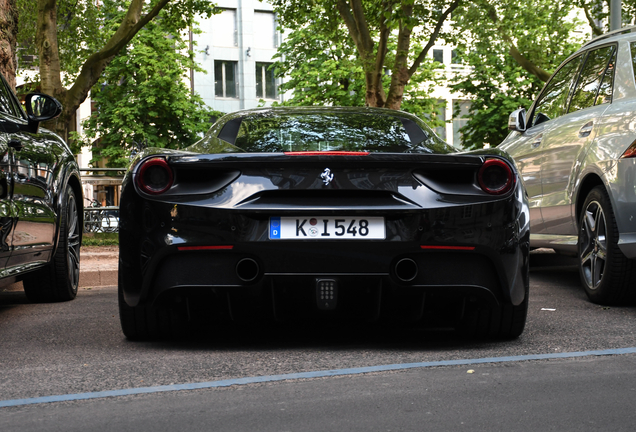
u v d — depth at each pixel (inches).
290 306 136.9
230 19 1691.7
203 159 131.6
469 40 676.7
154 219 132.7
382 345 145.2
